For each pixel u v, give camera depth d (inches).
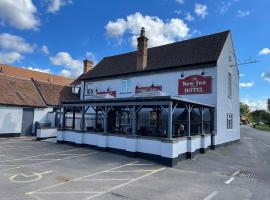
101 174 378.9
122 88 927.7
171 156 450.3
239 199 283.6
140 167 435.5
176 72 783.7
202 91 722.2
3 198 262.4
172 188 319.3
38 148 613.9
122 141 551.8
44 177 350.3
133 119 534.0
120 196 282.5
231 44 853.8
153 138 497.4
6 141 737.0
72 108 735.7
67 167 417.4
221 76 741.3
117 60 1077.8
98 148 600.7
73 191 293.9
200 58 751.1
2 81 926.4
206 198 285.1
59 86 1148.5
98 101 617.9
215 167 453.1
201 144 605.3
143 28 887.7
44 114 971.9
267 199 285.3
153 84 832.3
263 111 3656.5
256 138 1133.7
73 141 674.8
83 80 1075.3
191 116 704.4
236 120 902.4
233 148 728.3
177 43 920.9
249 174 405.4
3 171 376.5
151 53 949.2
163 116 752.3
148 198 279.7
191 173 402.3
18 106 877.8
